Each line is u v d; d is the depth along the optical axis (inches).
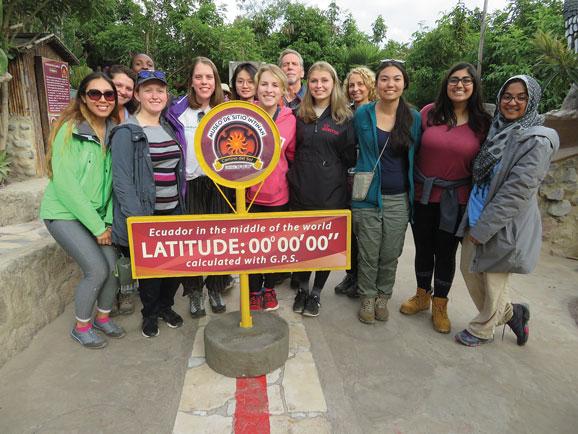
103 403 88.4
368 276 120.6
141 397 90.4
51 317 118.9
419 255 124.0
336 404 88.6
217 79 112.7
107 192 104.5
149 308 111.8
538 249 101.7
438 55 542.6
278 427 81.8
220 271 93.1
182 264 91.4
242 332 101.0
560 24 339.6
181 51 441.1
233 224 90.9
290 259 94.7
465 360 105.9
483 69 450.0
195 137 89.4
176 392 92.1
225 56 448.1
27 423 82.4
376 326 121.6
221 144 90.6
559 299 139.9
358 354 107.4
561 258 177.3
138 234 88.4
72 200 97.0
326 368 101.0
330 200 113.7
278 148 92.1
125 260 100.0
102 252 106.1
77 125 99.5
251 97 128.6
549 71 194.2
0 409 85.9
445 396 92.5
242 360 94.2
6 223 170.9
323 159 111.5
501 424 84.9
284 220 92.3
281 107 113.3
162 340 112.7
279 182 115.0
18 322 104.5
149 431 81.1
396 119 110.1
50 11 218.7
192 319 124.0
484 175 101.7
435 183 111.6
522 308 110.6
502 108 99.1
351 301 137.7
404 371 100.9
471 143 106.1
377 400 90.6
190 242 90.5
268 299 128.3
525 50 369.7
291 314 127.5
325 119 111.7
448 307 134.8
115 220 101.6
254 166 92.2
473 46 498.0
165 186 105.5
